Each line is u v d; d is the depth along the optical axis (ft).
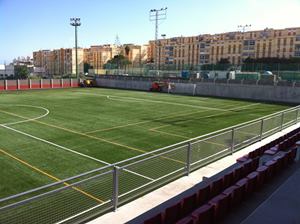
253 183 29.04
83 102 118.21
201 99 135.13
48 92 159.63
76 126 72.08
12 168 42.65
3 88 166.30
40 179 38.93
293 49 409.90
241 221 24.20
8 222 26.25
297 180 32.81
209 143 39.22
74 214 27.35
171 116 88.63
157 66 228.84
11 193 34.81
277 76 150.10
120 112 94.38
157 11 235.61
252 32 442.09
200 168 37.40
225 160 40.75
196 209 23.86
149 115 89.56
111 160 47.26
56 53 593.42
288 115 63.36
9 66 355.77
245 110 103.81
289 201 27.76
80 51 577.43
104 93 156.25
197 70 197.57
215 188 27.40
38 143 56.03
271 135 55.93
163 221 21.74
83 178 39.52
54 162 45.60
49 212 28.04
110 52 571.69
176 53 522.47
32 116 85.40
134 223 24.27
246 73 157.28
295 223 23.94
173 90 164.45
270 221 24.25
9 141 57.11
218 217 23.80
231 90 146.51
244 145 47.47
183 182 32.60
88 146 54.85
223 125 76.64
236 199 26.27
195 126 74.69
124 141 59.00
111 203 26.94
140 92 164.14
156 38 267.18
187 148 34.81
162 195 29.25
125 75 213.66
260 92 138.31
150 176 35.65
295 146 42.27
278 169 34.78
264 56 433.48
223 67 189.67
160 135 64.49
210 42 479.00
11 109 98.22
